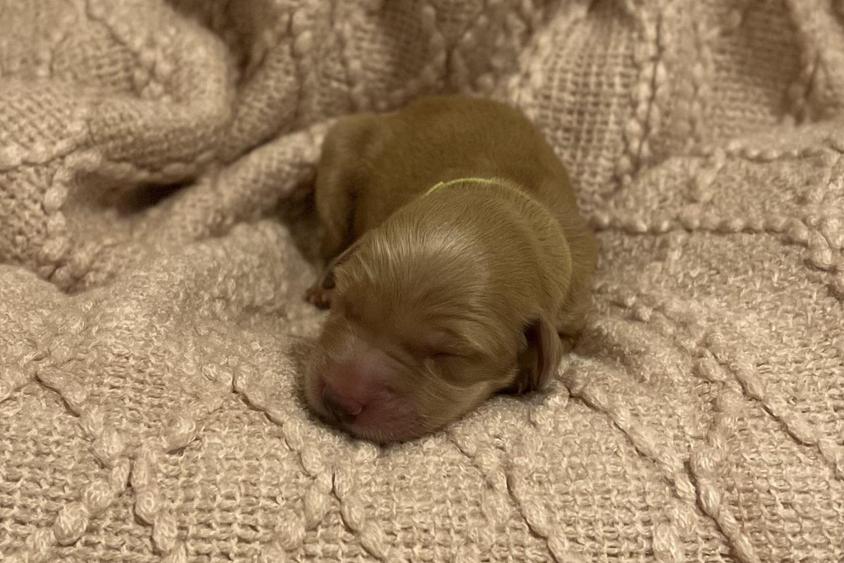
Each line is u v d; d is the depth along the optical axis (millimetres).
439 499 248
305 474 248
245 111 355
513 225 280
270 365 276
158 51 340
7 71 336
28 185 304
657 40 341
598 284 317
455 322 264
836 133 308
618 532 246
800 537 247
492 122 330
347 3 349
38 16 341
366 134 344
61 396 250
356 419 262
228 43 363
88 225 320
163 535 236
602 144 344
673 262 308
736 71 362
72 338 263
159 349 264
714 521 249
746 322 280
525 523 246
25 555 231
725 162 323
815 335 274
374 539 241
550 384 278
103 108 317
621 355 286
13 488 236
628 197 333
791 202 298
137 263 304
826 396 262
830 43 351
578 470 253
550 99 349
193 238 330
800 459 254
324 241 350
